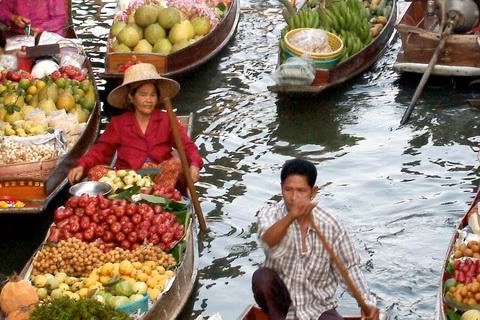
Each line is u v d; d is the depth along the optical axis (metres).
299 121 14.58
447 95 15.37
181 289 9.48
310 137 14.08
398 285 10.27
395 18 18.02
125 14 16.19
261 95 15.55
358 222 11.57
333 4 16.25
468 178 12.69
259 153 13.60
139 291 8.92
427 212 11.78
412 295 10.09
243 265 10.75
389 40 17.48
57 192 11.41
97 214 9.95
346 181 12.68
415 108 14.94
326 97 15.33
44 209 11.12
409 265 10.62
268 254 7.82
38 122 12.41
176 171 11.28
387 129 14.27
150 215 10.02
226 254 10.95
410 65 15.37
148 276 9.23
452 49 15.26
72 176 11.31
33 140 11.83
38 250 9.70
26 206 11.05
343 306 9.77
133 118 11.55
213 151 13.64
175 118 10.88
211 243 11.15
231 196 12.32
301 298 7.91
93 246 9.59
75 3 20.23
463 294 8.77
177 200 10.80
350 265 7.81
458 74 15.26
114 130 11.58
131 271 9.17
